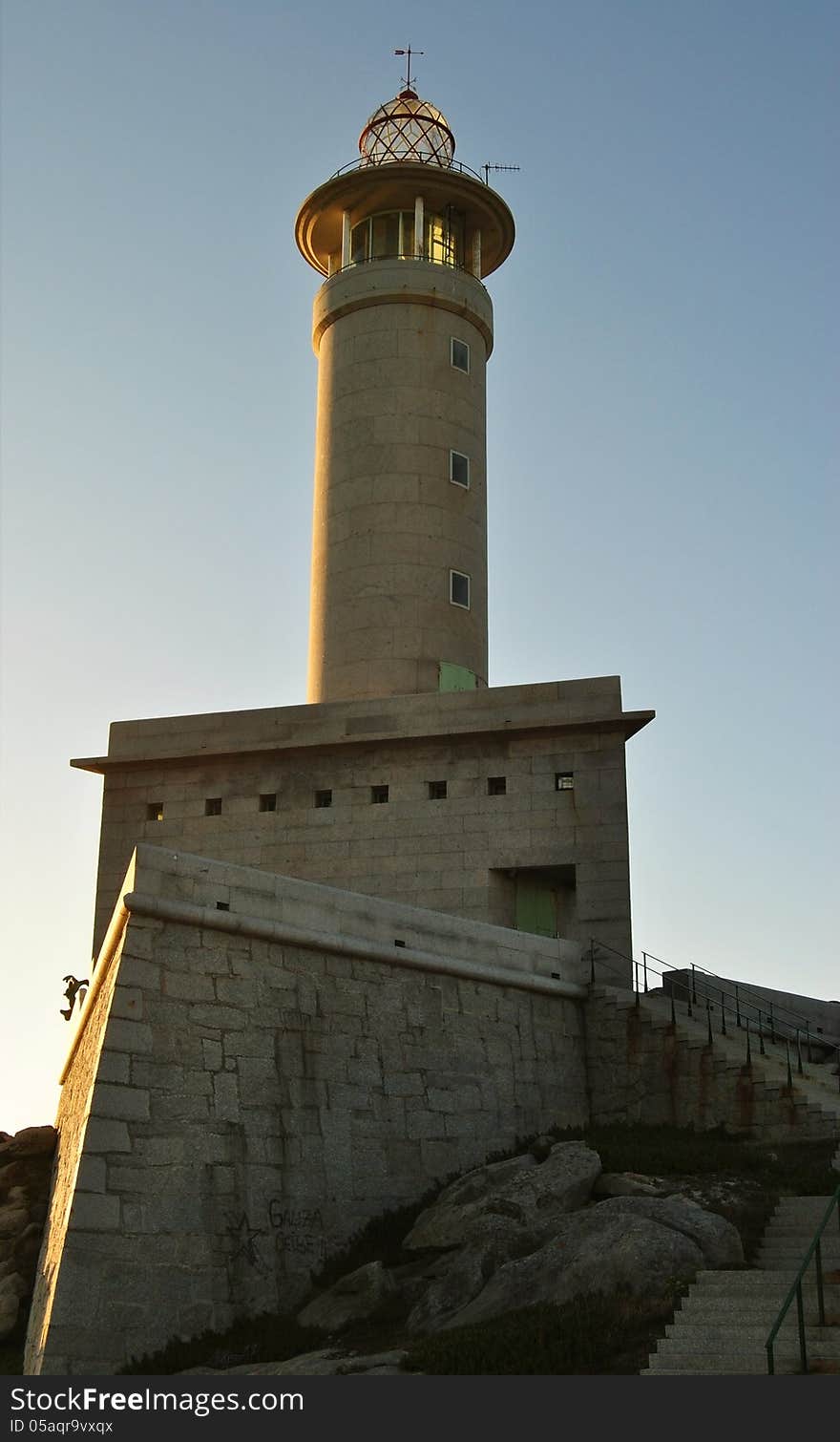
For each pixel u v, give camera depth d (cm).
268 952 2561
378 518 4169
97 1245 2095
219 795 3912
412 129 4622
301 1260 2364
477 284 4494
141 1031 2294
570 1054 3181
